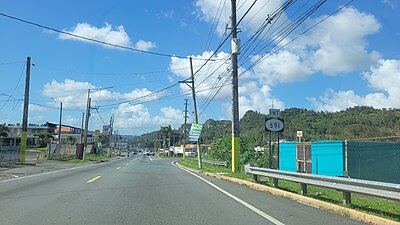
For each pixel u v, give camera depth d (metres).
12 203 11.08
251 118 68.06
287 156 26.05
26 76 35.59
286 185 15.77
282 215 9.62
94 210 10.02
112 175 22.75
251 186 16.81
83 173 24.19
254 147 41.69
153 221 8.69
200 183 18.33
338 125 44.34
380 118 40.88
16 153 36.41
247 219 9.05
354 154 19.69
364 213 9.20
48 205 10.77
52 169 28.48
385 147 19.00
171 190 15.02
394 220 8.41
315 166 22.08
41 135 100.06
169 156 100.62
